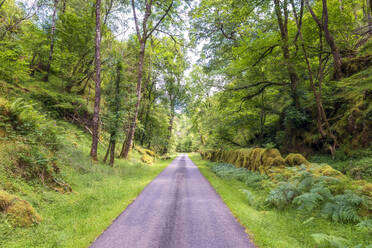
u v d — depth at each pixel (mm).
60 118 17953
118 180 11102
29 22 19156
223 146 25062
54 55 20422
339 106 12609
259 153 13539
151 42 27250
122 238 4398
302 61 14180
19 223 4434
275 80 15586
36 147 7949
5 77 14273
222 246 4078
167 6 21562
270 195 6902
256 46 14727
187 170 19219
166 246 4035
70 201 6527
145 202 7469
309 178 6781
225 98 17859
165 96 37781
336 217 4988
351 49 13703
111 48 24406
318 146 12836
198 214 6164
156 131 37500
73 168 10156
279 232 4820
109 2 24484
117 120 14602
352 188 5957
